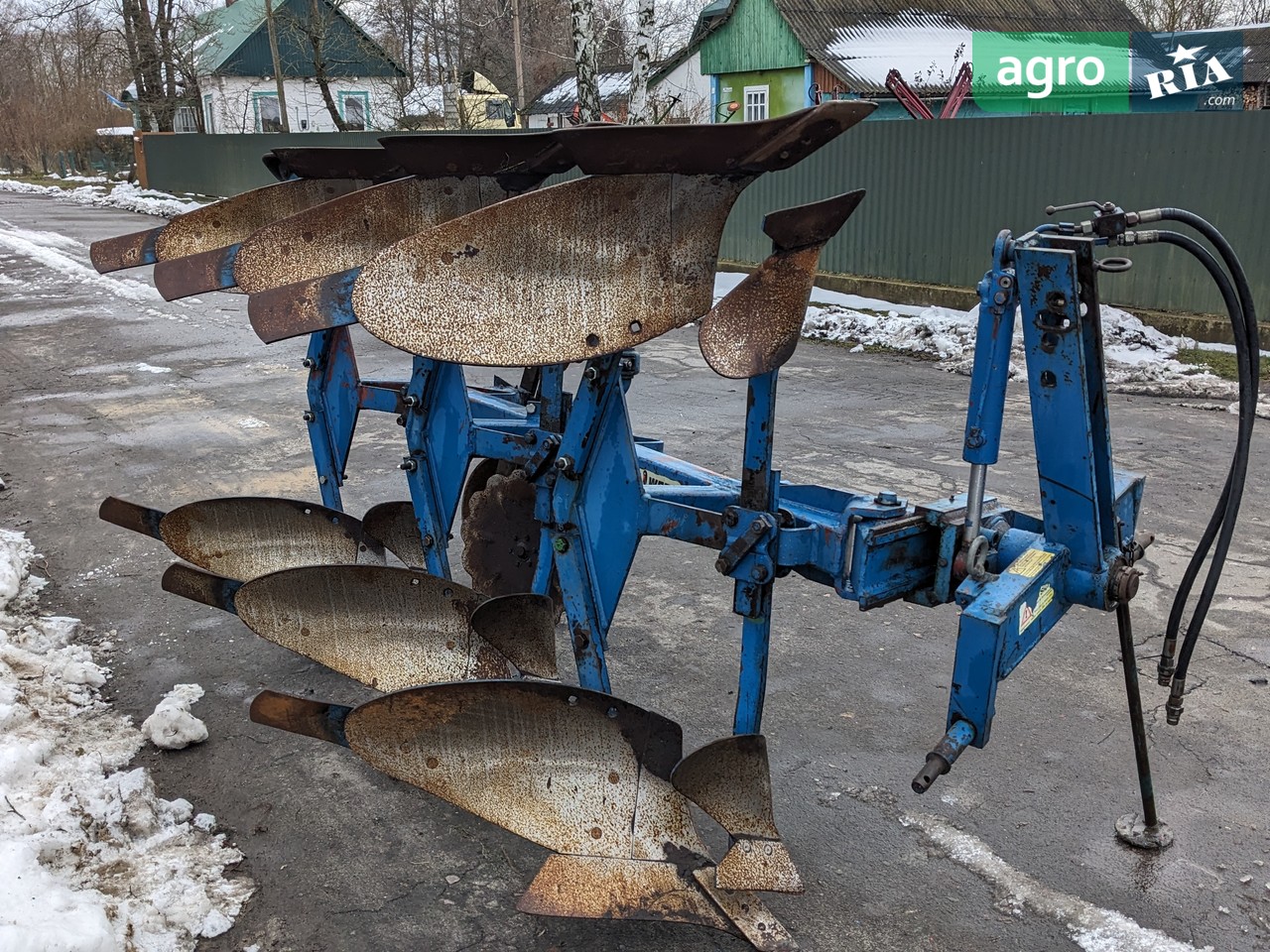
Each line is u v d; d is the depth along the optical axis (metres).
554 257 2.62
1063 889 3.07
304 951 2.84
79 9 38.25
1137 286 10.96
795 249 2.48
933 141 12.67
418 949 2.86
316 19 32.59
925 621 4.85
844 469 6.85
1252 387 2.68
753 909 2.81
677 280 2.58
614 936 2.91
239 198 4.37
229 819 3.41
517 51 28.06
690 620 4.88
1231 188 10.16
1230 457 7.03
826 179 14.05
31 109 50.25
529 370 4.93
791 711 4.07
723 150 2.46
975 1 22.98
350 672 4.08
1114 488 2.93
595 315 2.63
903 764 3.71
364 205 3.78
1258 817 3.39
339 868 3.18
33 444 7.82
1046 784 3.57
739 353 2.51
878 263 13.67
